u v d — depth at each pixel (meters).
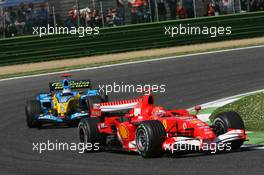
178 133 36.66
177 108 59.81
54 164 37.25
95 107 42.72
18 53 92.62
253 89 66.12
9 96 72.75
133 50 98.25
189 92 68.06
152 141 35.28
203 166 31.97
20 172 35.62
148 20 107.50
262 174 28.83
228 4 113.38
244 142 39.69
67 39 94.94
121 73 82.75
